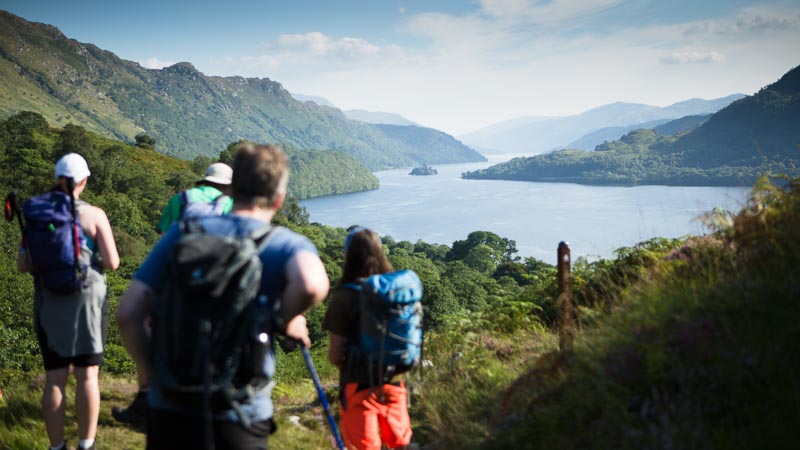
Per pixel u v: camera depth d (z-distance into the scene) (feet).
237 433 6.06
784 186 12.12
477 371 17.25
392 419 11.35
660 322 9.95
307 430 17.42
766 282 9.45
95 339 11.27
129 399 18.30
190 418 6.02
